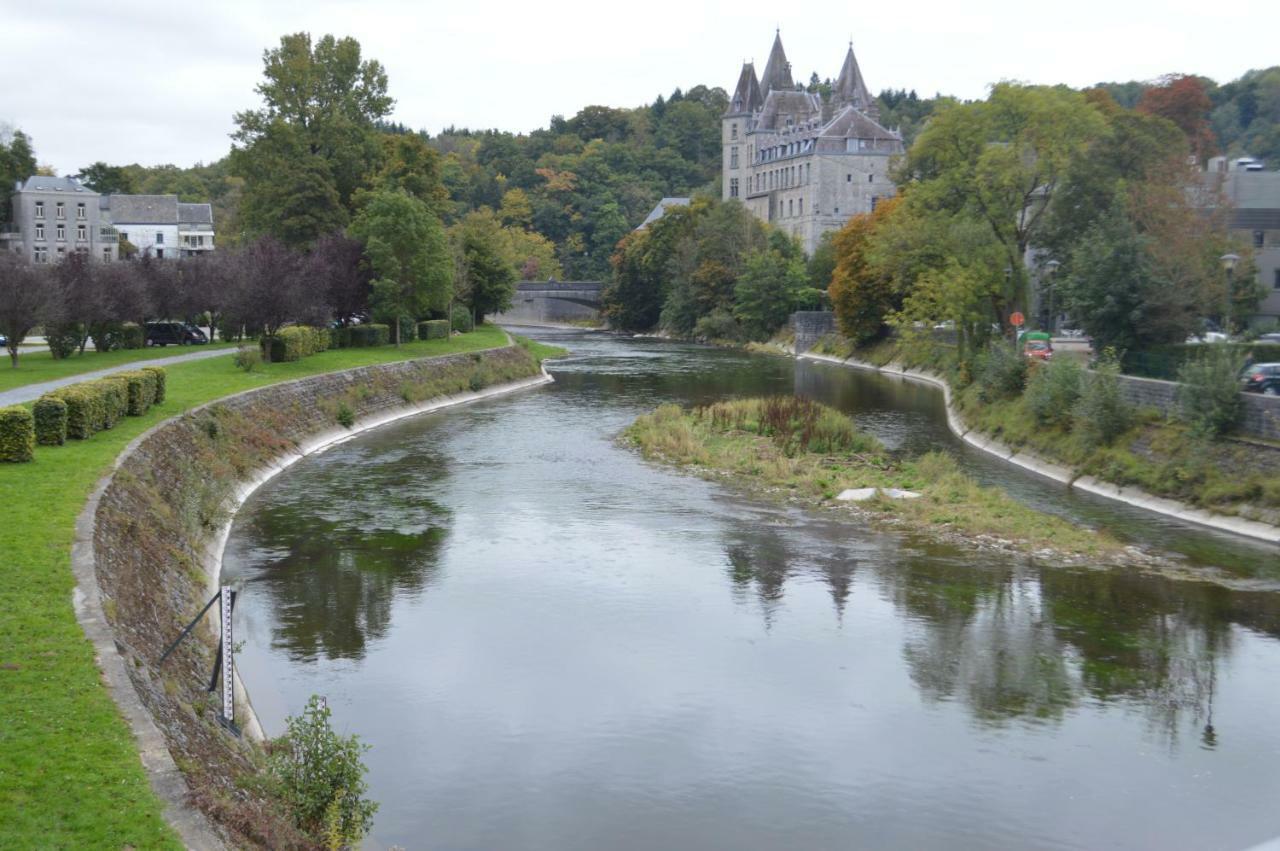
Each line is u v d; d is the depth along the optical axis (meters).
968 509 40.03
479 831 18.64
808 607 30.03
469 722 22.77
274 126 88.81
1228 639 27.73
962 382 67.12
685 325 144.75
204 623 25.47
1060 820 19.27
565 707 23.58
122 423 38.19
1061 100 66.38
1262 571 33.22
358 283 82.44
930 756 21.56
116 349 70.00
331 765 16.20
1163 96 117.19
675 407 63.75
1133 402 47.69
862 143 166.25
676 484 45.94
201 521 34.31
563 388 83.12
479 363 81.50
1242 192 81.12
